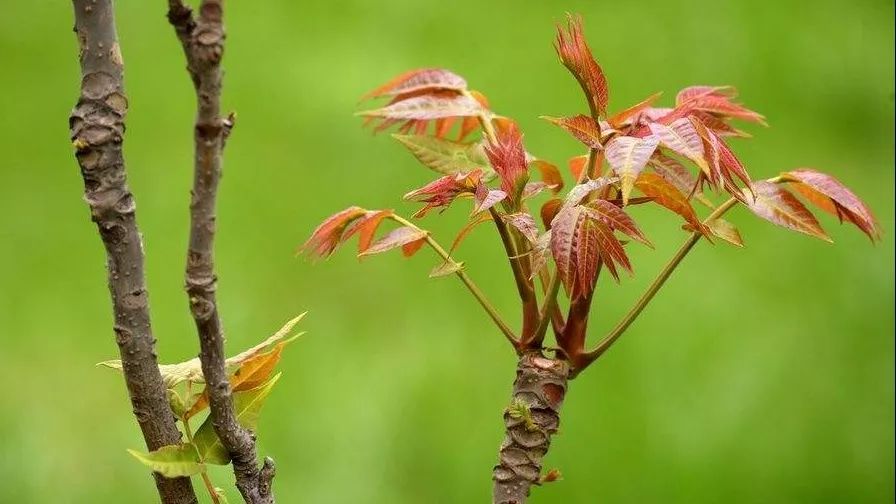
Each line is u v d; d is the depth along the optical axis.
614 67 3.28
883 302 2.72
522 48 3.35
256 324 2.59
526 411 1.15
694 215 1.15
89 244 2.82
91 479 2.27
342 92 3.16
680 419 2.44
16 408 2.39
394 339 2.58
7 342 2.55
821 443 2.42
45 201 2.90
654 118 1.17
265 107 3.10
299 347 2.54
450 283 2.69
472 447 2.36
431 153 1.21
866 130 3.19
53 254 2.77
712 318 2.64
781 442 2.42
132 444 2.34
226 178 2.89
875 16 3.57
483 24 3.45
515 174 1.14
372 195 2.88
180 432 1.12
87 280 2.72
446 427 2.39
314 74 3.24
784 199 1.18
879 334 2.63
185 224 2.79
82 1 1.08
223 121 1.07
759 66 3.33
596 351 1.17
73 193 2.93
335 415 2.39
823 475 2.36
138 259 1.10
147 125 3.07
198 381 1.12
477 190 1.13
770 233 2.88
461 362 2.52
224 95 3.13
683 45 3.37
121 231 1.09
